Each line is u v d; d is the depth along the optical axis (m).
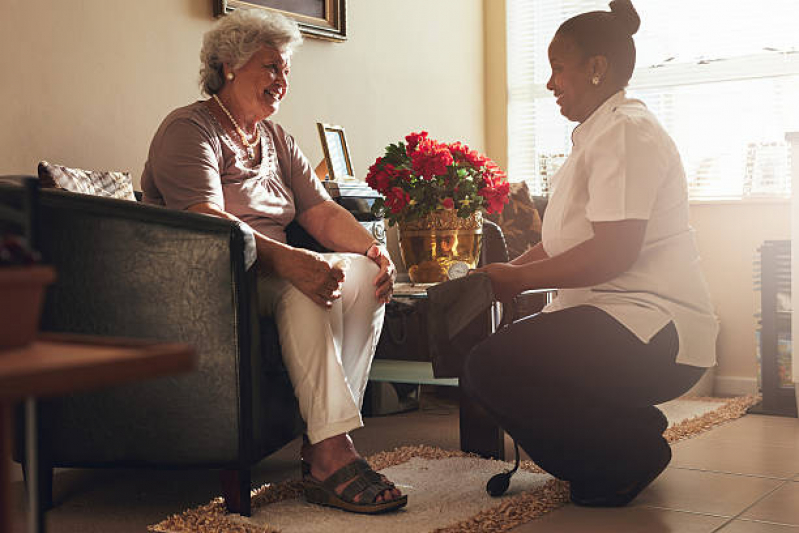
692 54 4.22
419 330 2.87
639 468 2.09
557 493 2.18
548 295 3.59
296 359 2.06
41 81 2.54
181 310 1.93
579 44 2.07
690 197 4.23
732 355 4.09
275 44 2.39
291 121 3.46
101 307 1.95
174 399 1.96
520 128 4.71
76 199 1.95
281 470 2.55
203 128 2.28
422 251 2.77
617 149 1.94
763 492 2.22
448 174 2.73
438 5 4.36
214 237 1.92
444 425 3.20
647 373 1.97
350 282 2.20
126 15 2.80
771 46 4.04
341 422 2.06
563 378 2.00
